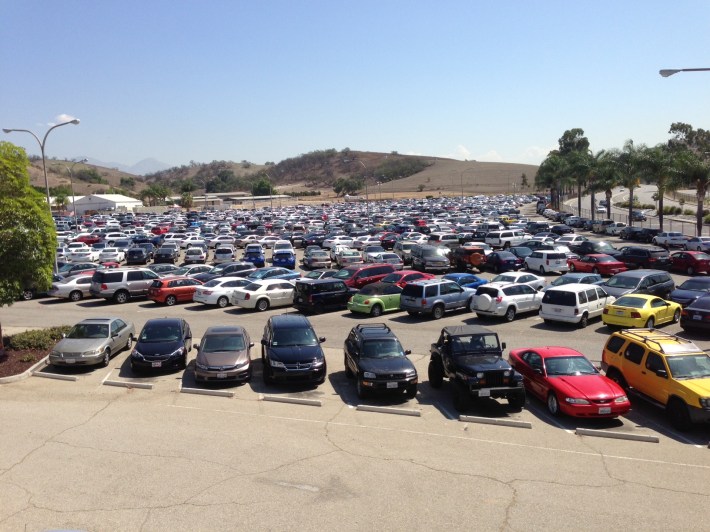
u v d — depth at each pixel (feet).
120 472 35.55
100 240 202.59
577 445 41.57
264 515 30.42
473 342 52.95
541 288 93.56
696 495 33.40
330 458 38.17
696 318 71.05
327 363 65.21
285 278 108.47
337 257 151.23
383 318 88.69
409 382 51.67
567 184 369.71
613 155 220.02
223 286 99.25
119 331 67.72
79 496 32.42
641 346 50.11
